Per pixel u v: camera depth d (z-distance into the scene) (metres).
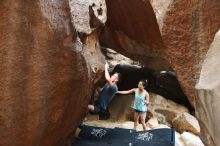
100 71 8.39
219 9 6.06
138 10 7.60
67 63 5.09
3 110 4.71
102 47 10.61
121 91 9.49
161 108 8.95
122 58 11.97
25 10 4.59
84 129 7.79
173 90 9.70
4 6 4.51
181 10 6.46
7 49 4.59
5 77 4.64
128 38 8.88
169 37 6.66
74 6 7.55
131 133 7.55
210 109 3.29
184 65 6.63
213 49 3.60
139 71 10.54
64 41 5.04
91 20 8.11
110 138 7.38
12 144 4.91
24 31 4.62
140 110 7.95
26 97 4.78
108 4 8.52
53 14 4.88
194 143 7.28
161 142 7.07
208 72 3.51
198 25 6.35
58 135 5.59
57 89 5.04
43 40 4.73
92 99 9.09
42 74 4.80
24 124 4.86
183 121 8.20
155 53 8.45
